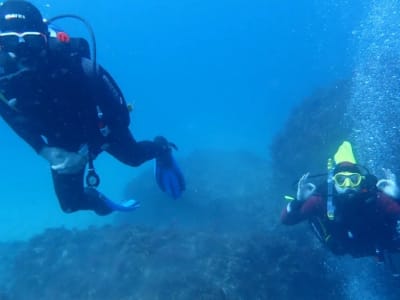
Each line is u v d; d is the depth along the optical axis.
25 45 1.09
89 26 1.26
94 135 1.32
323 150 5.61
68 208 1.41
